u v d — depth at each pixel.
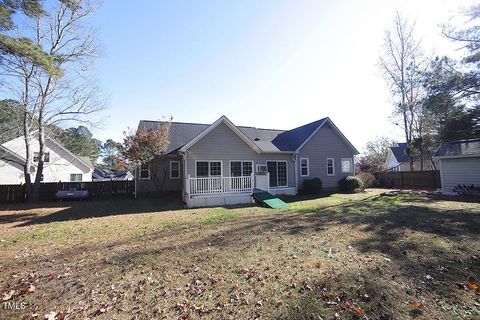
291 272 4.29
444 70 15.23
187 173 14.28
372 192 18.78
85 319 3.20
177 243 6.28
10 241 6.98
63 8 15.95
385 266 4.41
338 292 3.59
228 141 15.87
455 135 15.41
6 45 7.86
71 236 7.43
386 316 3.04
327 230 6.92
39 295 3.85
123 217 10.41
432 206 10.54
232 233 6.97
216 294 3.71
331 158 20.91
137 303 3.55
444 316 3.01
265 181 15.95
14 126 17.80
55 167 24.66
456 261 4.59
